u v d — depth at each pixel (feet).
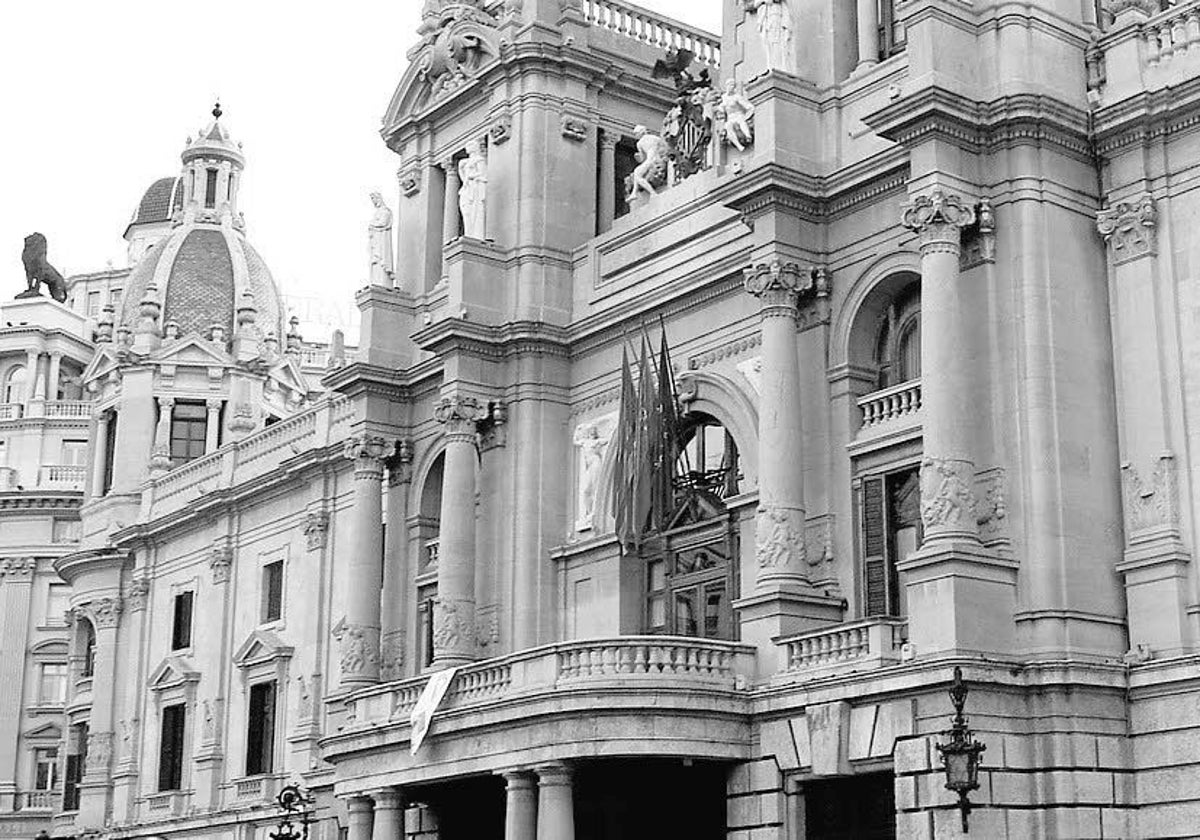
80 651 233.76
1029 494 102.89
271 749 184.14
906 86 108.58
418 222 162.50
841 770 104.73
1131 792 99.45
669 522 131.64
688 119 139.74
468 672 124.06
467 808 138.00
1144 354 105.19
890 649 104.73
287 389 256.73
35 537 301.22
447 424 142.41
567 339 143.84
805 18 126.82
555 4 152.76
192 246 261.03
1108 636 101.86
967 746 94.68
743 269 125.39
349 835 136.87
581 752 111.75
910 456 112.68
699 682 111.55
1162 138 106.63
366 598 153.07
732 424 127.13
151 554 217.15
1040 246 106.01
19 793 293.23
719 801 116.98
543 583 139.44
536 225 146.41
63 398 344.49
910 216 107.14
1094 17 114.73
